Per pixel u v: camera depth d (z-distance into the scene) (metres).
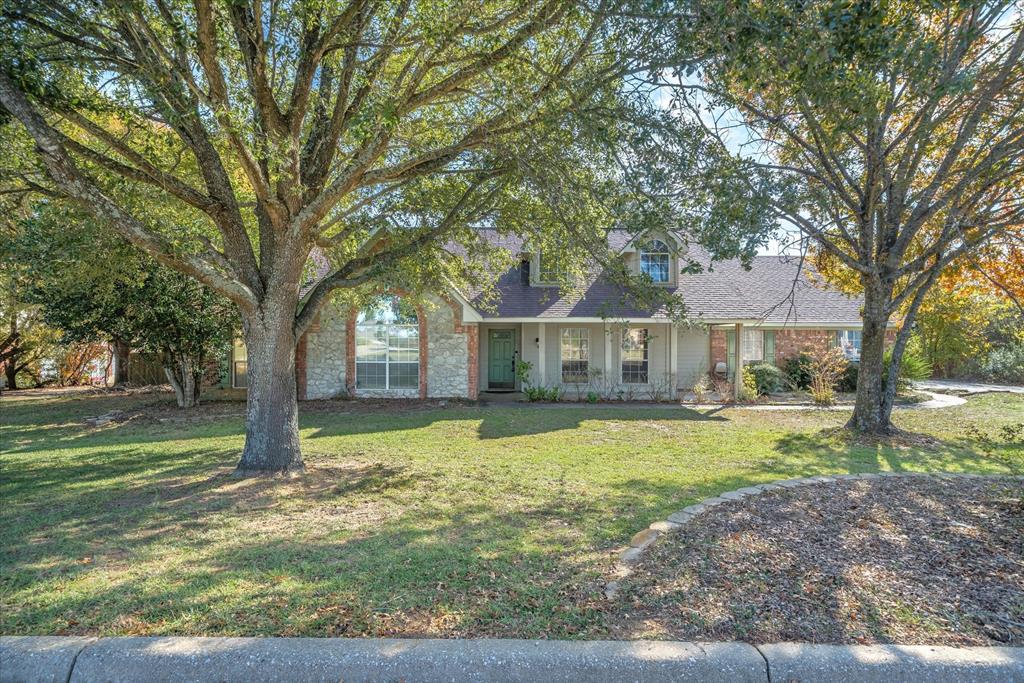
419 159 6.73
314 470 7.46
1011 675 2.69
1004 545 4.41
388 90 6.74
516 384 18.52
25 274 9.78
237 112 5.57
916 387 19.36
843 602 3.44
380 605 3.38
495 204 8.08
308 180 7.17
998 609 3.39
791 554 4.19
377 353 16.73
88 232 7.47
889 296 10.43
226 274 7.12
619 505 5.72
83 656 2.71
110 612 3.28
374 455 8.66
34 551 4.37
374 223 8.30
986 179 8.91
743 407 15.05
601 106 5.79
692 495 6.09
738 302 16.58
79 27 5.95
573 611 3.30
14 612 3.28
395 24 5.77
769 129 9.05
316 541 4.62
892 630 3.12
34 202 8.05
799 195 6.42
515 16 5.77
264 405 7.23
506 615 3.25
